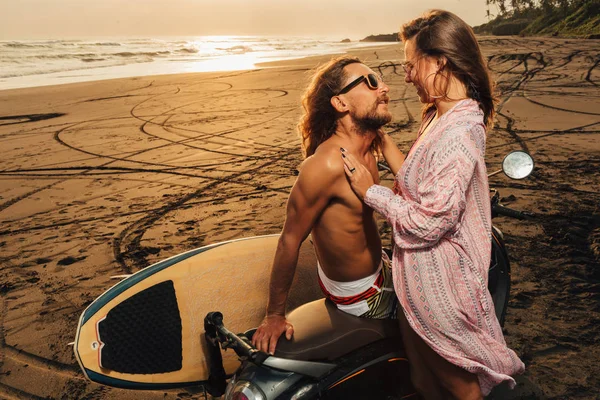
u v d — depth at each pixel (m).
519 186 5.67
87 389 2.81
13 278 4.24
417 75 1.73
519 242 4.23
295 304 2.32
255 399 1.63
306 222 1.72
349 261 1.80
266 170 7.20
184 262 2.20
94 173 7.58
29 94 17.56
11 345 3.26
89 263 4.47
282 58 41.59
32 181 7.29
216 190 6.41
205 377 2.17
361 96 1.72
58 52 46.00
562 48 27.41
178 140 9.55
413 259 1.65
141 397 2.71
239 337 1.79
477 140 1.60
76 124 11.85
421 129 1.96
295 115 11.58
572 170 6.19
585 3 79.50
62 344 3.26
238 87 17.42
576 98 11.46
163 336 2.11
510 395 2.50
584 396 2.48
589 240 4.20
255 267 2.28
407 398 1.92
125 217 5.62
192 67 31.09
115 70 29.92
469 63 1.64
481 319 1.67
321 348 1.75
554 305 3.29
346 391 1.75
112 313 2.07
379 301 1.86
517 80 15.03
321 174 1.67
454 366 1.70
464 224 1.65
